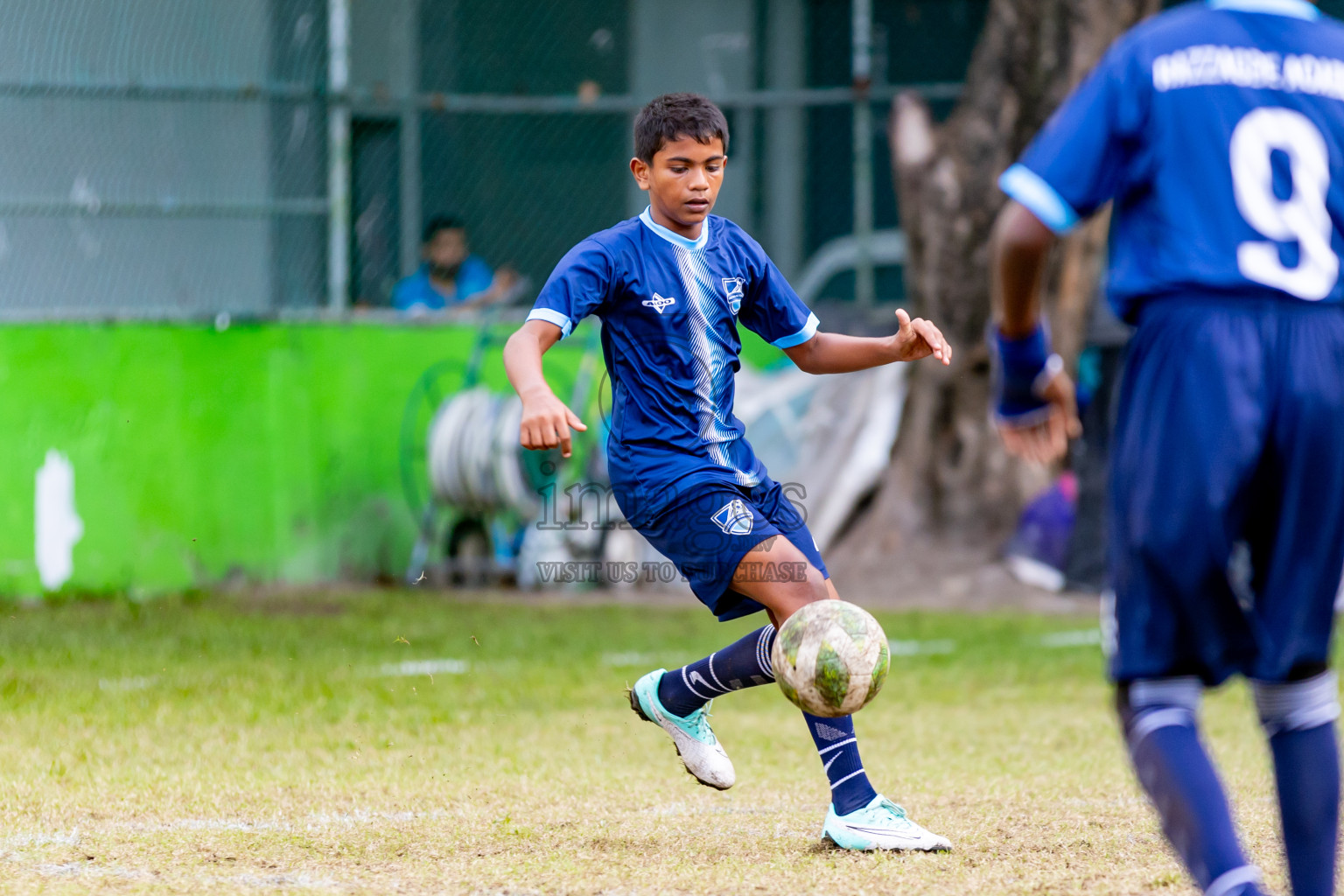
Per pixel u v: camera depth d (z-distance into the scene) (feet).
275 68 130.93
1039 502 123.44
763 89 153.79
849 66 153.58
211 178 129.59
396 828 43.52
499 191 144.36
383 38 141.28
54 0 125.49
